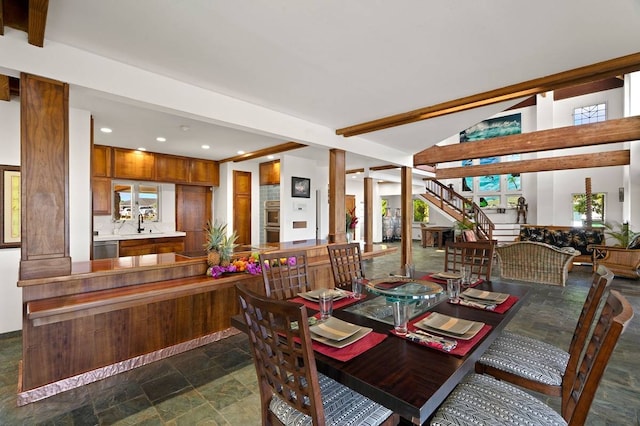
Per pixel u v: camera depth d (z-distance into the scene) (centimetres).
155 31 195
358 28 194
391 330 150
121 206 527
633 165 682
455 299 193
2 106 303
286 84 279
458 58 235
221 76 261
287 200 573
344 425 118
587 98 961
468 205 1075
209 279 271
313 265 362
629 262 554
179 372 244
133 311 253
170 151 532
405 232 601
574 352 149
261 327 118
